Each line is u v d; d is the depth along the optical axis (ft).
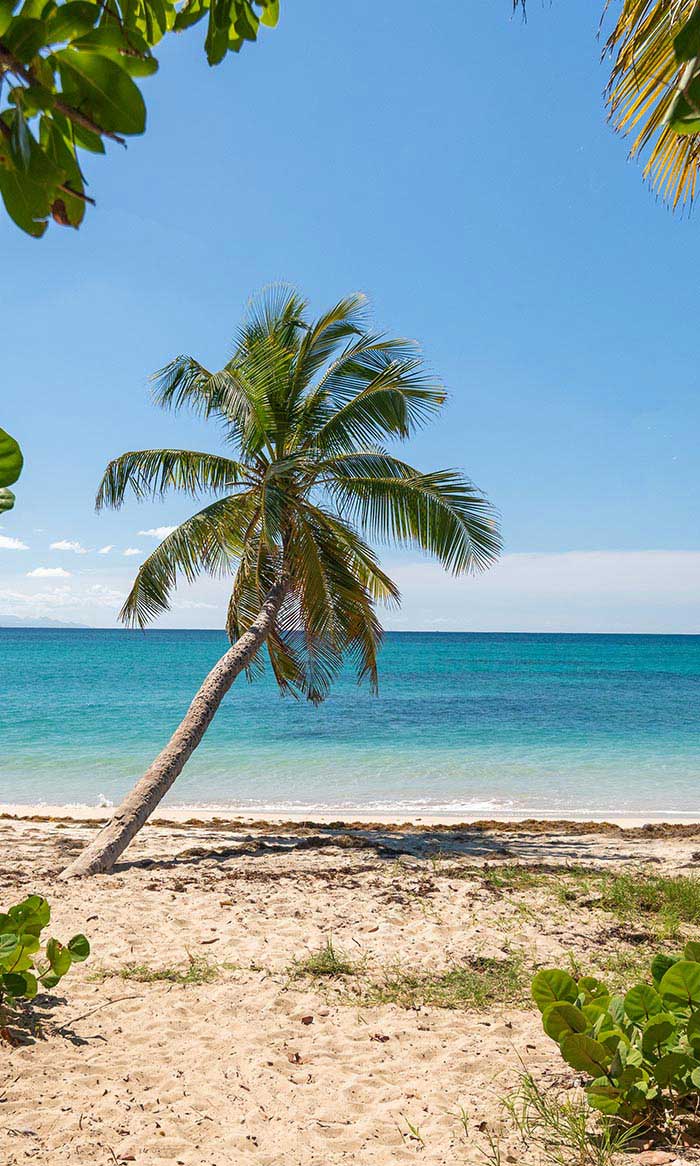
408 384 37.88
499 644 485.15
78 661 237.66
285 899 24.97
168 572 38.63
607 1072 11.10
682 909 23.66
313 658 41.96
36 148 3.37
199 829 43.37
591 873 28.84
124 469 38.65
